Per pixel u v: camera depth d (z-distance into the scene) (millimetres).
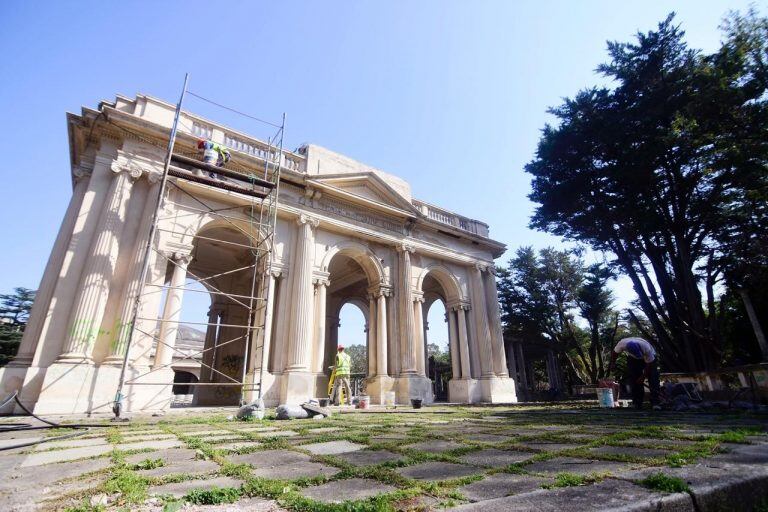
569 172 22969
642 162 18891
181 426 7434
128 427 7355
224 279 24328
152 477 2965
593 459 3418
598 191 21750
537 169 23844
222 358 22766
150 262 13656
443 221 25797
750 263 18750
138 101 15359
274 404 15016
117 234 13289
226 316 23719
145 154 14641
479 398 22656
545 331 37656
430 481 2742
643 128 19594
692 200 19719
